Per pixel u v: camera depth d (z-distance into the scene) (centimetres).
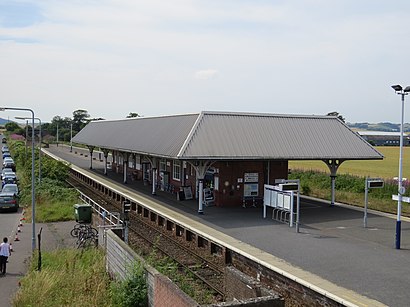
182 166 3241
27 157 5659
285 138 2759
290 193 2180
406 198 1783
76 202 3359
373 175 4791
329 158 2716
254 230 2098
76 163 6325
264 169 2855
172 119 3250
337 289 1280
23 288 1451
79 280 1478
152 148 2955
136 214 2902
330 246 1806
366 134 14900
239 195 2806
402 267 1523
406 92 1780
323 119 3034
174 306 1003
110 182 4094
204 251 1977
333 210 2725
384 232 2100
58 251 1950
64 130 13912
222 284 1556
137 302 1192
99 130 5103
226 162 2767
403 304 1173
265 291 1005
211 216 2448
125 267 1373
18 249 2127
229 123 2727
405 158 7931
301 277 1385
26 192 3791
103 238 1895
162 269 1541
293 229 2136
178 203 2895
